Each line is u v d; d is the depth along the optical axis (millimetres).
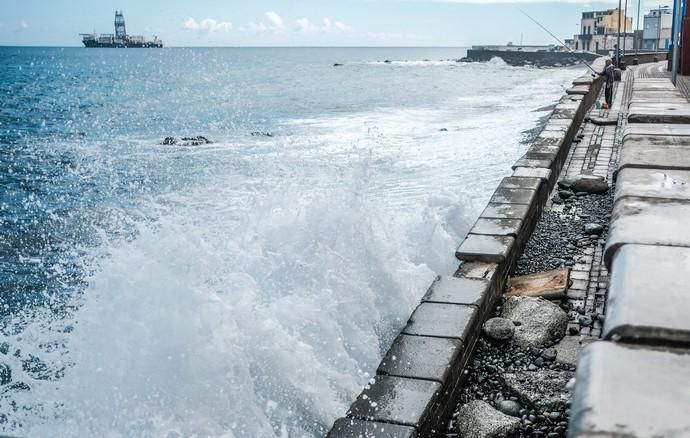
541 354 4645
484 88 46812
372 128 22844
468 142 16781
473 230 6148
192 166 16547
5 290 8258
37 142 22875
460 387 4238
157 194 13352
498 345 4770
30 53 152000
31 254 9969
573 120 12742
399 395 3578
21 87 50938
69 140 23266
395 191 10609
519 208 6746
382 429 3266
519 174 8188
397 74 76375
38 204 13352
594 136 13648
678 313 1472
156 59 92312
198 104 38094
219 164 16578
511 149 14875
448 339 4191
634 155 3562
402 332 4324
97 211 12570
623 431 1078
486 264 5480
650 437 1059
